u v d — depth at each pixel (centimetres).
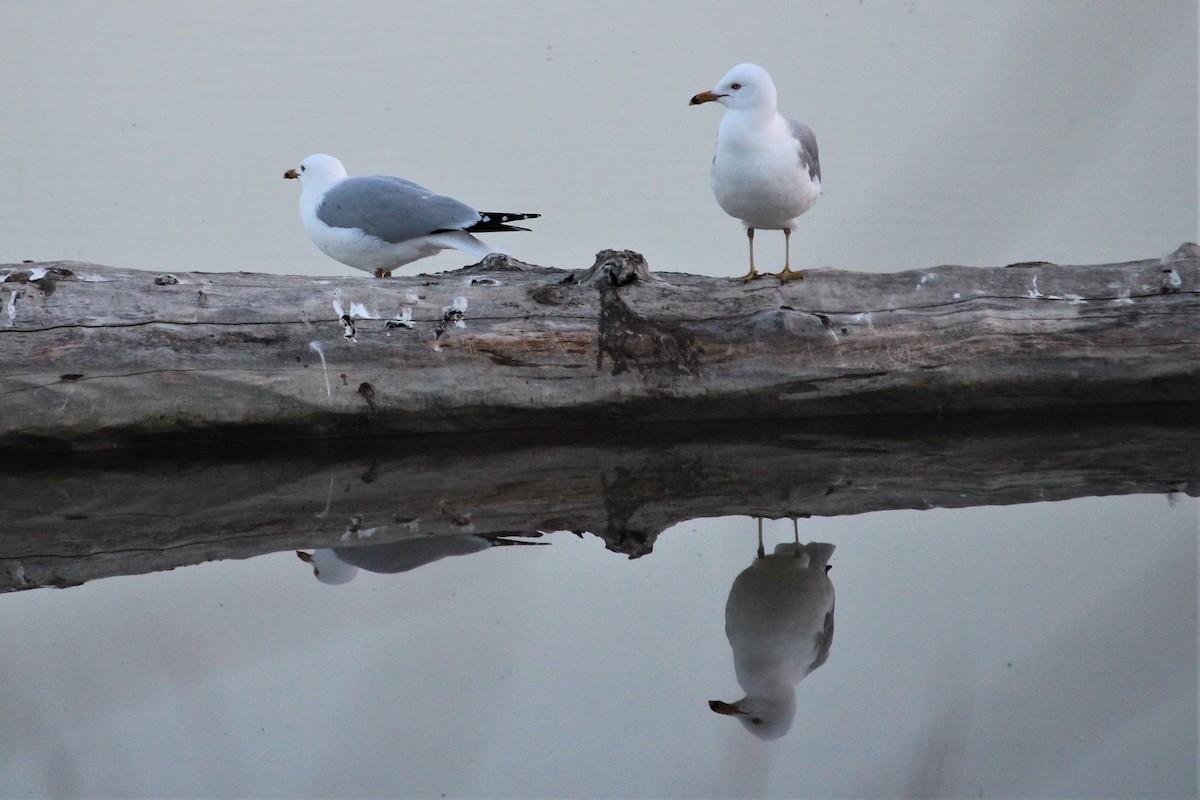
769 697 712
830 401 1173
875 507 1009
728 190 1109
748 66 1077
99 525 977
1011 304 1162
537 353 1127
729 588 865
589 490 1049
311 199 1363
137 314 1074
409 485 1061
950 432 1177
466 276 1163
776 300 1149
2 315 1047
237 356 1091
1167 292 1168
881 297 1160
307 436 1141
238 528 972
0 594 852
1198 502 1001
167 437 1111
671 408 1166
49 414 1065
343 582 866
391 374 1116
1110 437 1168
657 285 1146
